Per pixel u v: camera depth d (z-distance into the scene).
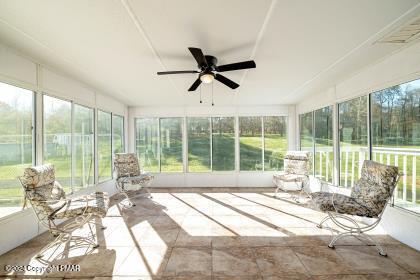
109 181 5.10
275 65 3.08
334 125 4.21
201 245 2.70
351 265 2.26
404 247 2.62
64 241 2.62
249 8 1.77
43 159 3.14
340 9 1.80
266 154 6.28
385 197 2.53
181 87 4.27
